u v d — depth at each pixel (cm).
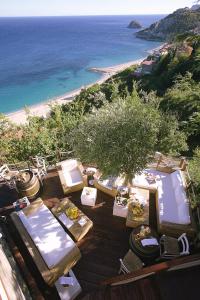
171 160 1088
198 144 1435
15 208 910
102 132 783
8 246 774
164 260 740
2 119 1631
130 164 773
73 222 840
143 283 596
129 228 873
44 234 779
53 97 5716
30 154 1320
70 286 682
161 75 4356
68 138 949
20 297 602
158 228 843
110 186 978
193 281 566
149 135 787
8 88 6488
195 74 2747
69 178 1021
